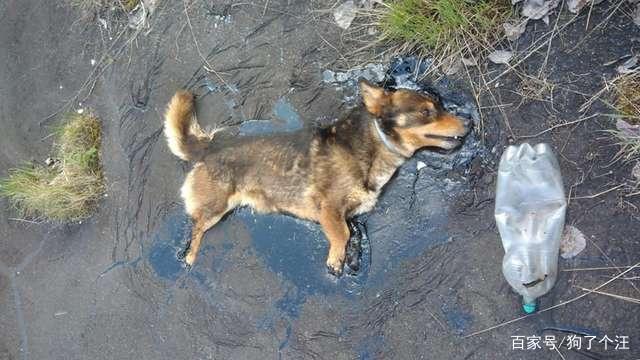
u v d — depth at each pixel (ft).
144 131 5.14
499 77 4.36
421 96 4.13
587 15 4.23
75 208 5.22
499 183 4.18
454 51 4.43
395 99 4.14
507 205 4.12
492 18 4.37
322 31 4.75
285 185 4.41
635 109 4.07
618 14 4.18
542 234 4.03
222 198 4.56
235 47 4.96
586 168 4.14
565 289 4.10
